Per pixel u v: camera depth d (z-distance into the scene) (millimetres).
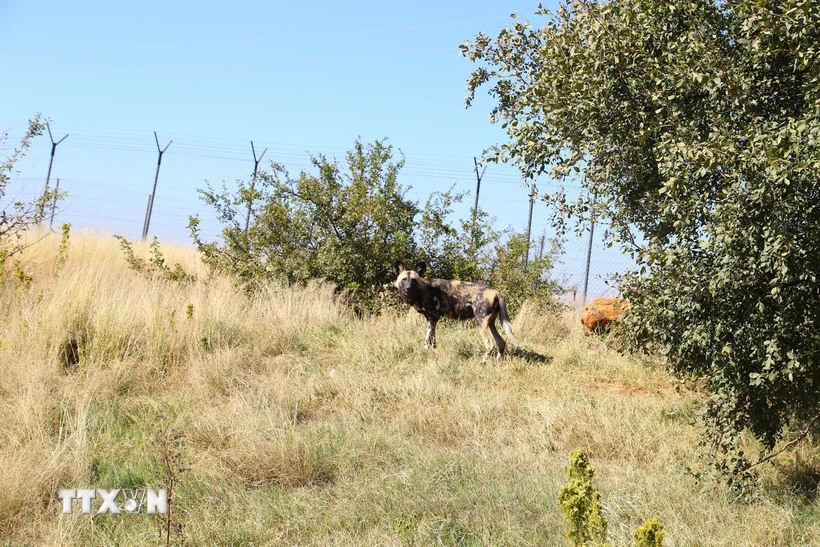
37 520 4770
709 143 4684
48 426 6203
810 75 4527
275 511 4988
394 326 10570
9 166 10422
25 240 13117
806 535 4738
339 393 7711
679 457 6184
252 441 5918
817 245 4574
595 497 3484
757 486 5344
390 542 4449
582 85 5312
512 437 6578
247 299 11297
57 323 8492
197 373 7969
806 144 4301
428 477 5527
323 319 10648
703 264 4867
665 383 8656
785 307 4711
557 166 5570
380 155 12602
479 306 9531
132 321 8852
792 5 4406
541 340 11062
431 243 12836
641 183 5664
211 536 4594
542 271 13234
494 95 6422
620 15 5430
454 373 8727
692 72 4910
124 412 6879
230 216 12797
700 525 4801
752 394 5160
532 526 4758
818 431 6203
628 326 6016
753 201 4383
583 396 7879
